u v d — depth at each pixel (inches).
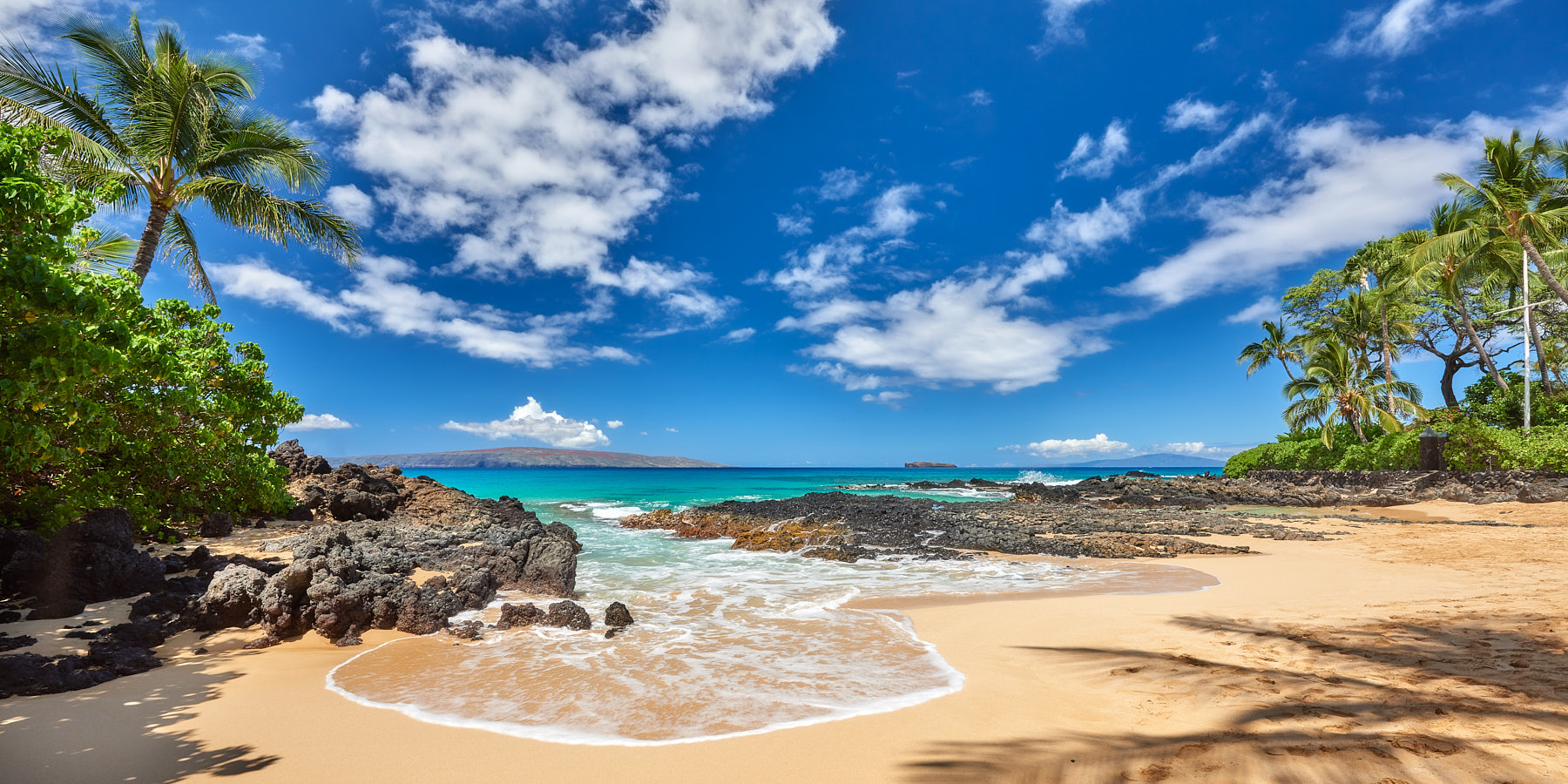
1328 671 206.5
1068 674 226.4
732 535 756.6
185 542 433.4
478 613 337.4
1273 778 133.8
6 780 147.2
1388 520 806.5
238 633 277.7
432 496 808.3
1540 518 749.3
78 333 211.3
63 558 296.0
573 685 228.1
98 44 618.2
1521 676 185.9
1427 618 272.4
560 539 439.5
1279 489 1299.2
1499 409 1311.5
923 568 516.7
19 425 224.8
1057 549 597.6
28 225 211.2
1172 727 169.3
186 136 656.4
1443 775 129.5
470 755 168.1
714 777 153.6
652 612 358.0
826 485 2442.2
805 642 287.7
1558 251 1092.5
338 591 293.0
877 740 173.0
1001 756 158.7
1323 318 1766.7
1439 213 1223.5
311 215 748.6
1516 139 1026.7
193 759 162.6
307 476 735.1
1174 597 370.0
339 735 180.5
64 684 205.2
